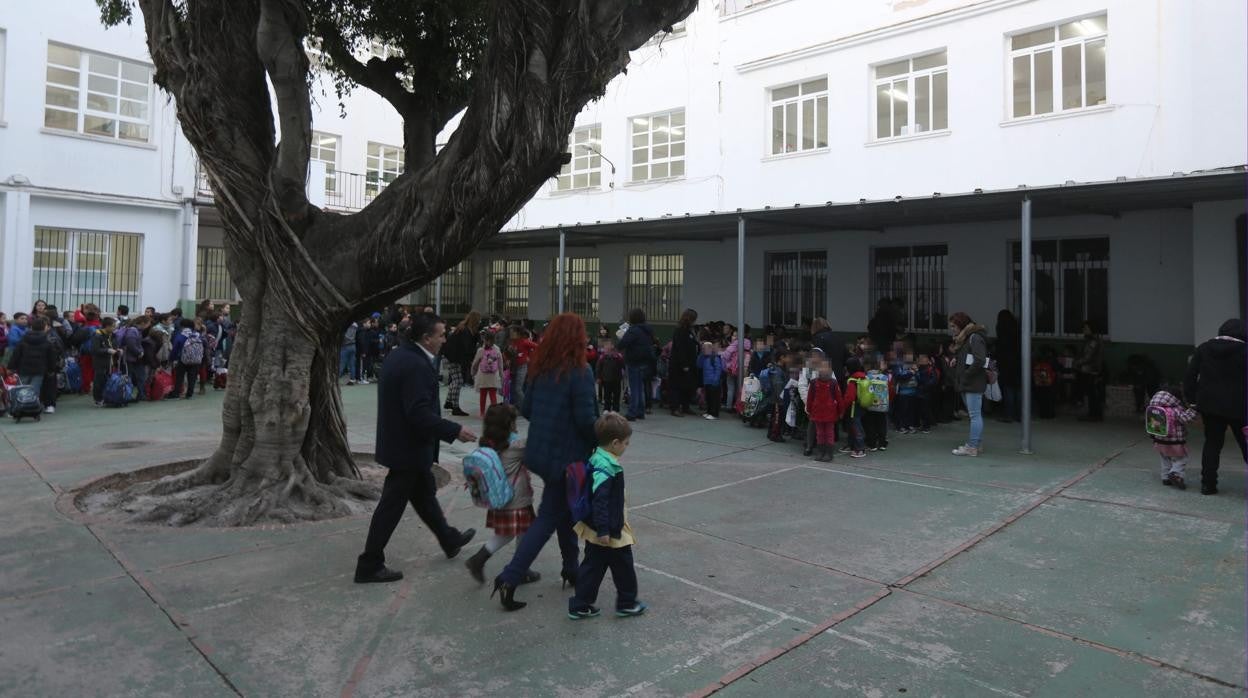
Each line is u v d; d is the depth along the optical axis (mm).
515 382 11492
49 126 15156
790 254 16281
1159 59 11203
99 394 12672
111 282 16219
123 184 16078
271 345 6355
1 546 5320
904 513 6457
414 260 5895
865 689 3486
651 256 18797
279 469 6305
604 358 11906
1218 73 10516
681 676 3592
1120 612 4367
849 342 15086
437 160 5906
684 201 17469
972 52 13188
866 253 14914
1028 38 12758
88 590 4531
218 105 6137
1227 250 10641
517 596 4547
